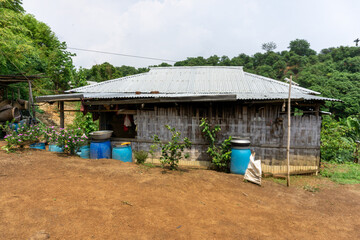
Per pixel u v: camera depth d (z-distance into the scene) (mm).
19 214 3188
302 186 6121
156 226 3275
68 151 7102
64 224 3062
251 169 5957
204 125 7320
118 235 2953
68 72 20906
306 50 113125
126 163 6660
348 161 9984
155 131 7770
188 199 4453
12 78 10023
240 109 7148
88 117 10891
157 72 10672
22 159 5746
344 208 4832
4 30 10641
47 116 15828
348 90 43500
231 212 4113
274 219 4023
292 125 6996
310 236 3535
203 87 8891
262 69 88312
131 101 7176
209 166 7371
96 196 4059
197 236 3135
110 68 40000
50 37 22875
